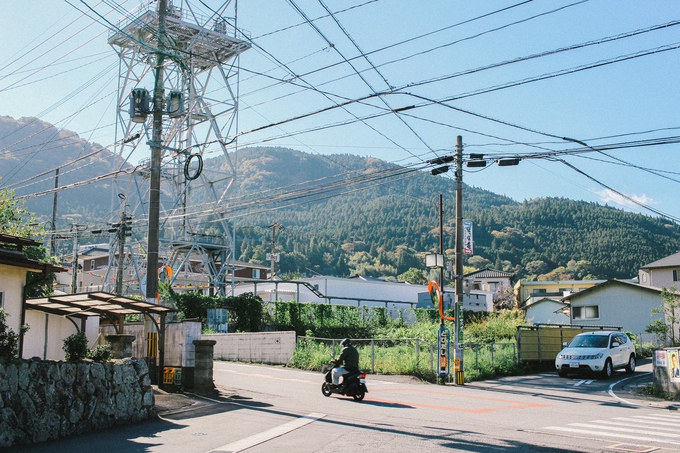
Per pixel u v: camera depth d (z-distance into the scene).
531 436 10.20
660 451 8.91
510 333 41.25
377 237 173.50
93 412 10.55
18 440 9.03
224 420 11.68
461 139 22.55
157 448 8.92
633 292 45.00
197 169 18.31
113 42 38.66
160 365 15.91
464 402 15.64
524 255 147.75
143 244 42.03
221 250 48.09
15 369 9.28
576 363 24.14
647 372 26.84
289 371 23.81
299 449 8.74
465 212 175.50
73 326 17.81
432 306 61.75
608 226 155.88
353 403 14.56
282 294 56.91
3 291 12.10
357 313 48.19
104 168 156.75
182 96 18.98
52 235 37.69
